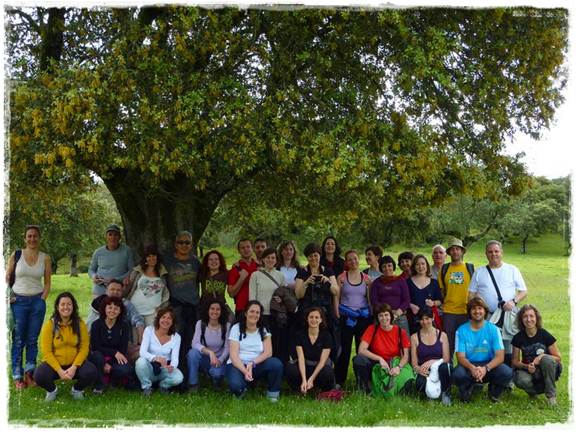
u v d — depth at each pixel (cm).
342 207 1245
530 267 3528
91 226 2845
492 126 1025
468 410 735
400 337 805
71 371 742
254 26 865
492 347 775
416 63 822
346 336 850
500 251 844
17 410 704
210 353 792
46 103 801
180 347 845
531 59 940
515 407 752
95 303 834
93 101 768
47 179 962
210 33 824
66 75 808
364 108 898
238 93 845
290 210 1382
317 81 905
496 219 3700
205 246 3456
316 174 896
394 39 882
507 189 1074
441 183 984
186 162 813
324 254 902
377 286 846
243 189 1358
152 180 900
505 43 927
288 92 861
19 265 830
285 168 896
